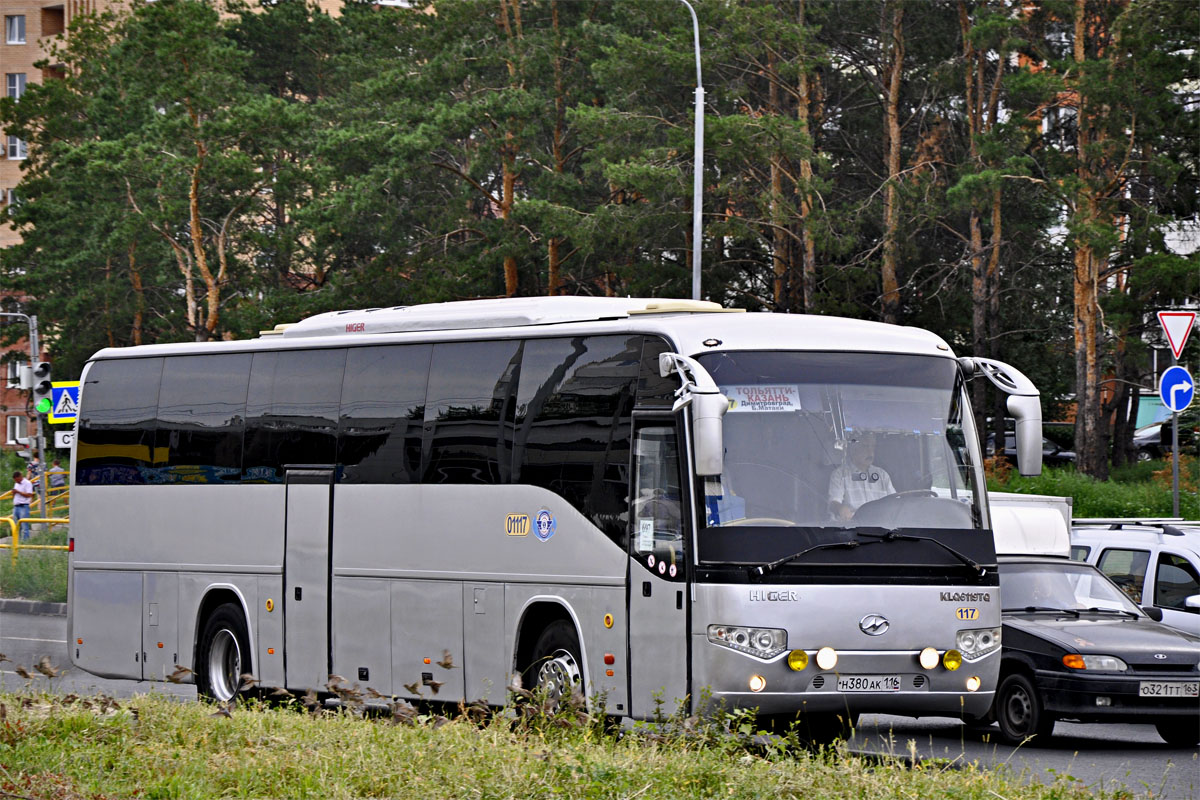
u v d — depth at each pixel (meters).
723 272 78.69
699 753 16.66
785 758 16.98
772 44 72.69
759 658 19.05
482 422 23.34
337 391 25.77
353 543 24.98
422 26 88.81
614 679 20.52
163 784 15.19
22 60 166.00
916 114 82.50
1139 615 26.08
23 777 14.95
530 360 22.83
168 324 111.06
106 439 29.77
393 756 16.34
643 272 76.56
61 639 41.72
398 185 80.81
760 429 19.98
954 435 20.81
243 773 15.63
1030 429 20.77
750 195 71.75
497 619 22.56
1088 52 73.44
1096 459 67.75
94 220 109.62
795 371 20.38
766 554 19.36
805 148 67.75
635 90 73.69
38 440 65.62
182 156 83.69
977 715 20.31
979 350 76.38
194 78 83.69
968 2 77.50
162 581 28.33
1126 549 28.86
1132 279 65.19
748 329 20.77
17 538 57.62
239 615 27.02
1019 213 81.56
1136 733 26.89
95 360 30.38
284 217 104.06
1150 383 85.81
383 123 79.00
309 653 25.59
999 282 80.81
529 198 80.81
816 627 19.27
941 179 75.88
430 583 23.66
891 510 20.06
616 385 21.31
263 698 26.41
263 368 27.14
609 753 16.75
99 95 106.75
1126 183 69.69
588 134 72.75
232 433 27.45
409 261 83.25
